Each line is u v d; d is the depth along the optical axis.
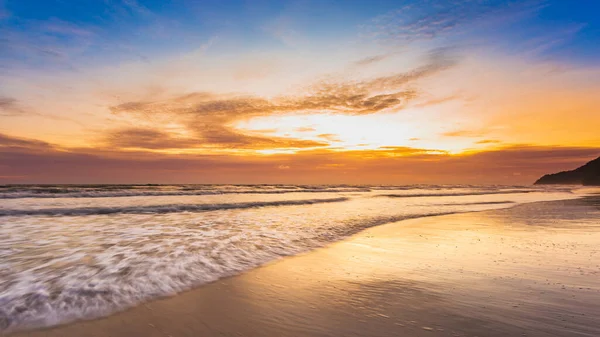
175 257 7.54
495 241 10.56
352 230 12.86
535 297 5.24
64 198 22.80
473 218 17.34
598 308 4.75
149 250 8.08
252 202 23.47
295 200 26.67
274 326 4.23
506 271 6.84
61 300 4.81
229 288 5.74
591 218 17.06
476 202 29.75
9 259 6.84
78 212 15.48
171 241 9.26
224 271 6.75
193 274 6.41
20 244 8.30
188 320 4.38
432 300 5.16
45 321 4.17
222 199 25.78
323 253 8.80
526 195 44.69
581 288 5.67
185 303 4.98
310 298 5.29
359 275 6.66
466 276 6.51
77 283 5.54
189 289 5.60
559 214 19.22
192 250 8.30
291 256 8.34
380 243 10.30
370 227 13.80
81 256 7.27
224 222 13.51
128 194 27.95
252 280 6.24
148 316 4.47
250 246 9.19
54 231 10.33
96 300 4.89
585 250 8.99
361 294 5.48
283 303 5.06
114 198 23.95
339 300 5.20
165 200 23.11
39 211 15.12
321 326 4.24
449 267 7.27
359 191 53.59
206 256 7.81
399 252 8.95
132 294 5.21
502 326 4.18
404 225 14.56
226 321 4.38
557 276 6.43
